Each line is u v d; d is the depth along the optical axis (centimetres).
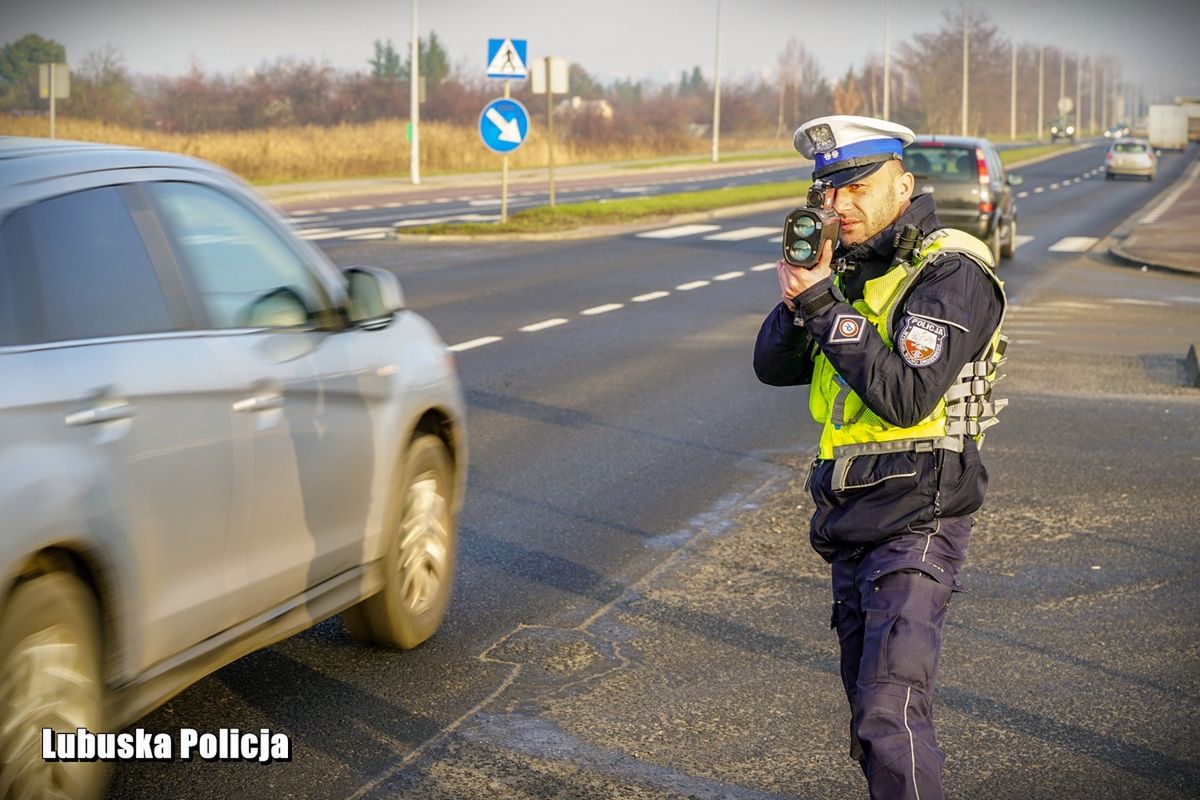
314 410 501
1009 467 955
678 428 1068
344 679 555
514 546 752
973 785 472
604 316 1700
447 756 486
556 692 548
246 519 460
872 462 376
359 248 2506
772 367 404
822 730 516
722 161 7519
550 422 1081
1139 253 2698
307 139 5544
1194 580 708
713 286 2044
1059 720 528
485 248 2578
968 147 2431
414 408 576
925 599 367
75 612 385
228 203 495
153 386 414
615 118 8425
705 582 695
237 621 463
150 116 6656
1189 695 555
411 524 584
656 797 457
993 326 367
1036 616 650
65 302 398
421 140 5762
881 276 375
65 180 419
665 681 562
